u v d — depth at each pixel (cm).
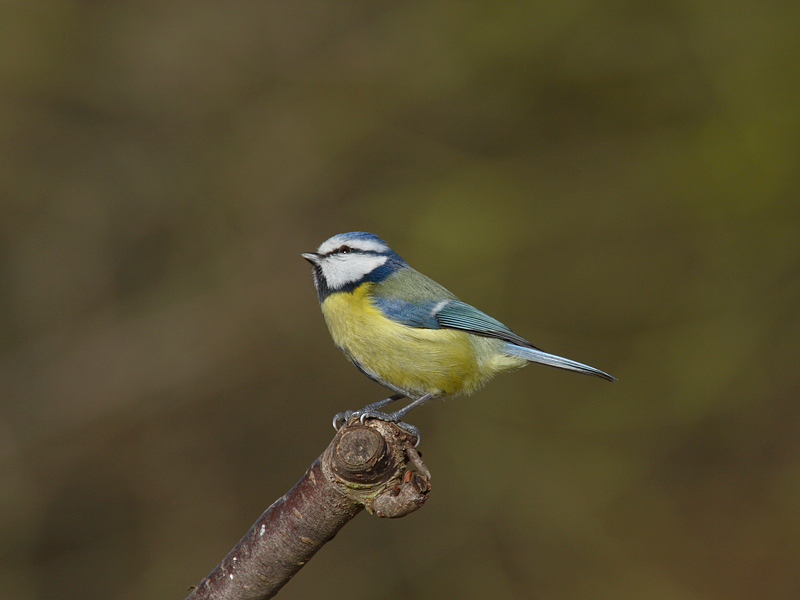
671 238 1340
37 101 1424
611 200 1338
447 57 1384
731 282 1288
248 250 1383
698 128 1341
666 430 1257
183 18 1439
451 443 1284
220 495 1273
